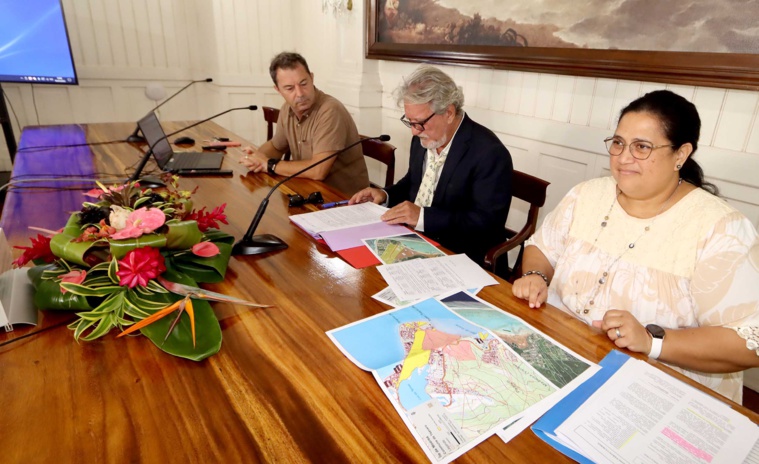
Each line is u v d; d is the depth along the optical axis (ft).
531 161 7.74
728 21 4.86
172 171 6.29
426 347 2.67
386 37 9.85
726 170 5.38
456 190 5.15
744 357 2.74
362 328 2.85
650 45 5.59
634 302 3.37
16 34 10.18
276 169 6.50
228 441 2.03
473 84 8.43
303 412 2.19
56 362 2.51
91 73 12.00
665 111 2.98
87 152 7.27
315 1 11.93
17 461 1.90
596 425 2.13
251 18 12.49
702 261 3.08
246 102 13.26
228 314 3.01
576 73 6.42
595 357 2.65
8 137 10.50
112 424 2.10
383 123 11.14
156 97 12.51
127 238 2.85
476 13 7.78
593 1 6.05
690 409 2.24
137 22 12.18
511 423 2.15
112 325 2.71
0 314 2.67
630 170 3.15
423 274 3.59
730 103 5.21
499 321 2.97
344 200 5.47
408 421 2.15
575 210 3.85
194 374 2.44
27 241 4.01
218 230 3.91
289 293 3.28
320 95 7.07
